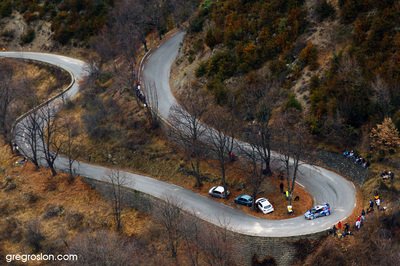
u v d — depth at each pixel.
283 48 90.12
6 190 87.56
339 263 63.72
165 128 87.75
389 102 75.81
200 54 99.50
